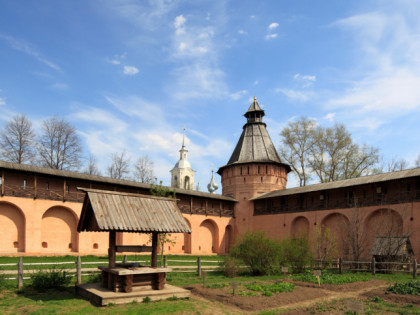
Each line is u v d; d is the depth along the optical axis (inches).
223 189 1524.4
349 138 1438.2
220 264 698.2
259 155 1472.7
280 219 1248.8
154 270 382.6
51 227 944.9
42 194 943.0
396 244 729.6
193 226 1257.4
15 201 869.8
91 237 999.0
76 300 361.1
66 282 444.1
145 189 1133.7
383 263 704.4
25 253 856.3
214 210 1352.1
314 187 1144.8
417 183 912.3
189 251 1247.5
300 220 1194.6
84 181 1023.0
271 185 1419.8
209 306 358.3
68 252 952.3
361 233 884.6
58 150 1317.7
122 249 387.2
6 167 840.9
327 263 770.8
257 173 1422.2
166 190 781.3
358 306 279.3
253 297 398.6
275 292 434.6
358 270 721.6
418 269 732.0
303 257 706.8
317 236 826.8
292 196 1277.1
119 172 1551.4
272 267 670.5
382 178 945.5
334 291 463.5
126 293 360.2
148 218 387.9
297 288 470.9
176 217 411.5
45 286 422.6
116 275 365.7
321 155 1494.8
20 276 422.0
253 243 679.1
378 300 390.3
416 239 831.7
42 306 333.4
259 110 1565.0
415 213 846.5
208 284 485.1
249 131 1555.1
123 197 398.0
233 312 339.3
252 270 676.7
